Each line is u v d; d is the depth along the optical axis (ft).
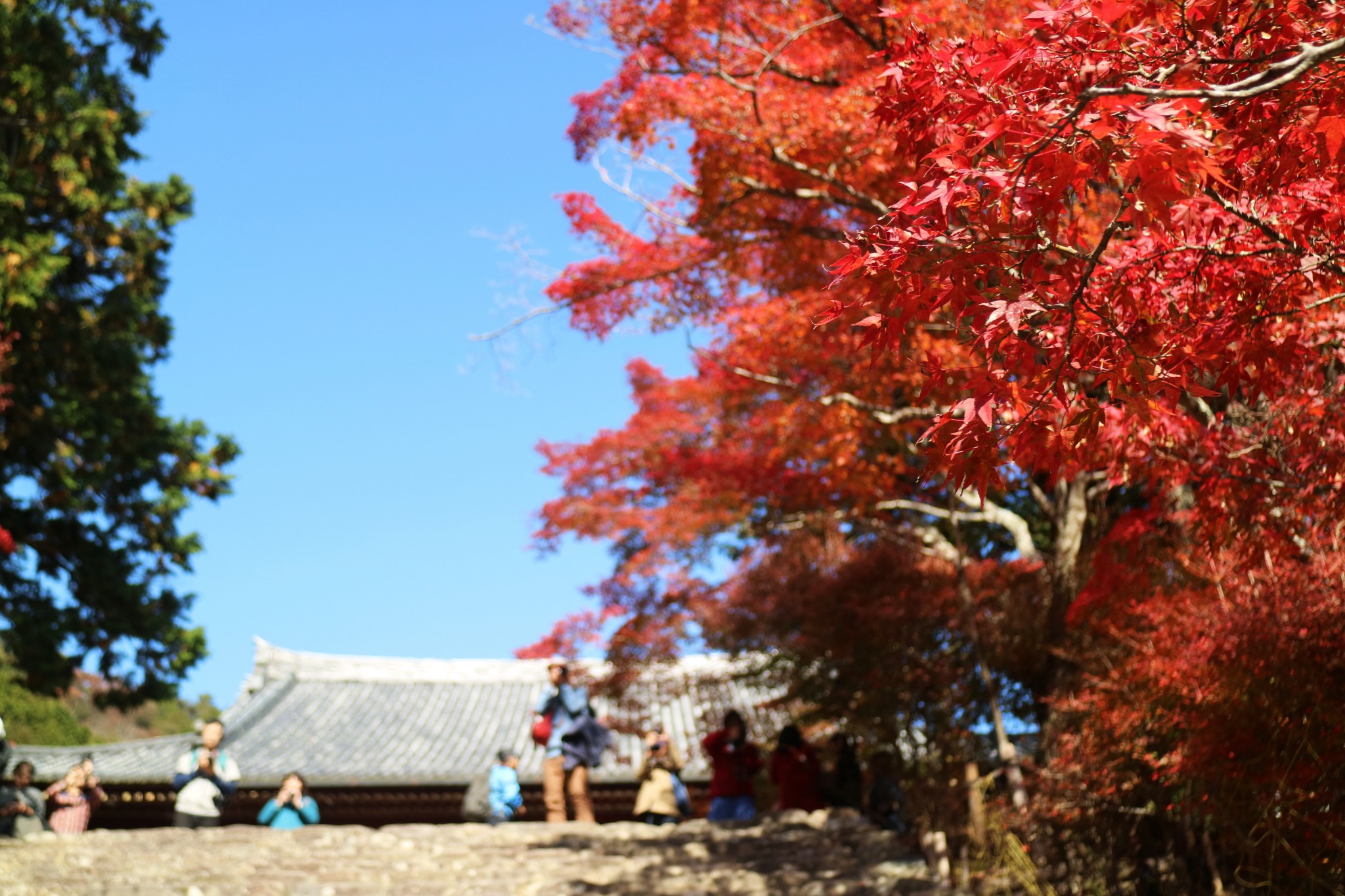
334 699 90.99
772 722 54.54
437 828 40.42
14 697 137.08
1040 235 12.63
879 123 14.03
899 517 51.06
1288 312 14.66
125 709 78.33
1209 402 22.61
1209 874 28.12
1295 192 14.61
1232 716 22.74
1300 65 10.84
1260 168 13.80
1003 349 12.17
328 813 76.74
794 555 46.11
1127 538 29.14
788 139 33.86
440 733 85.40
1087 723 29.32
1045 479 44.96
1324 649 20.53
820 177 35.17
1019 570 42.78
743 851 36.19
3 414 71.97
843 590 42.91
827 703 45.37
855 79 33.35
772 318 37.55
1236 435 19.35
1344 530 20.90
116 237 75.15
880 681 41.83
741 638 45.65
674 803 46.06
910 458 45.88
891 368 35.76
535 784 74.90
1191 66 11.18
